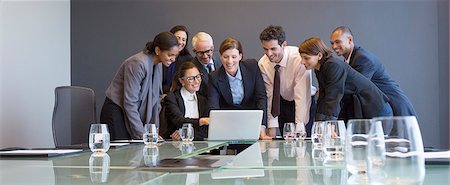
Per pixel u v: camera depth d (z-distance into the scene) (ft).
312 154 5.24
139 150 6.13
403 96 11.22
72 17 15.78
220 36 15.26
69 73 15.76
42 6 14.42
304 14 15.03
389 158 2.20
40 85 14.37
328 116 9.39
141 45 15.57
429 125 14.62
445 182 2.88
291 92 11.19
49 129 14.85
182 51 12.84
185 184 2.97
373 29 14.82
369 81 9.71
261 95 10.49
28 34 13.82
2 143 12.68
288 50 11.16
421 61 14.66
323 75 9.64
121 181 3.14
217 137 8.82
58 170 3.83
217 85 10.30
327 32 14.97
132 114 9.34
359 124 3.05
